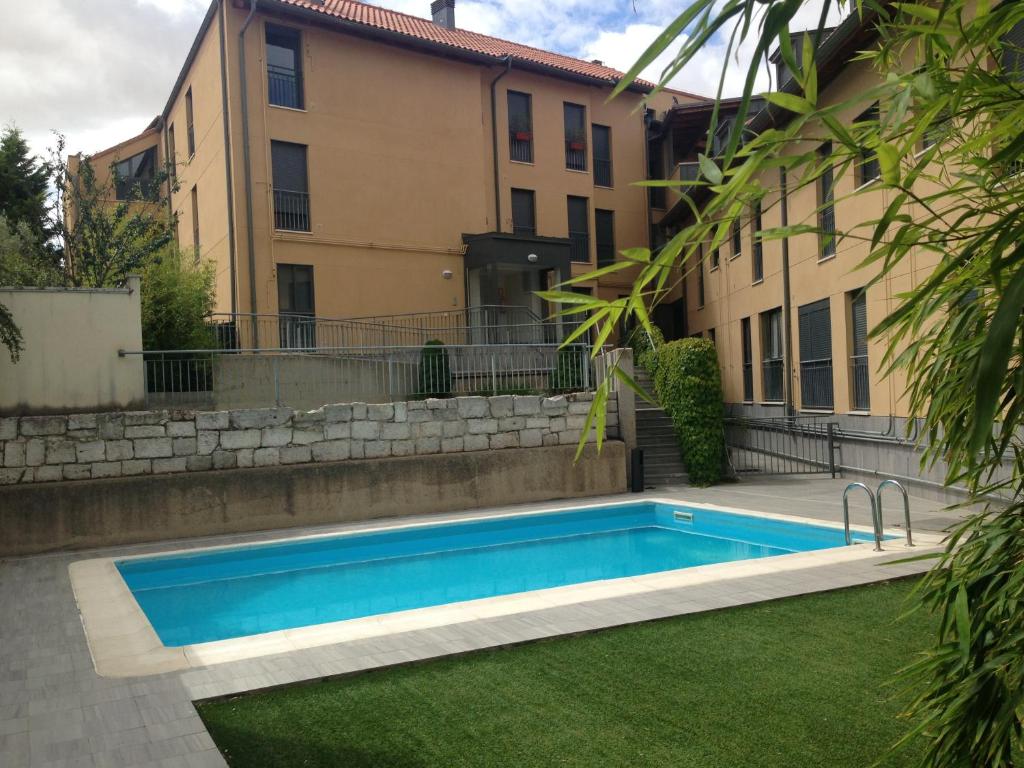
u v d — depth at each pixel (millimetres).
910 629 5184
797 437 15867
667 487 14250
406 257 19547
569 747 3584
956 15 1186
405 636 5465
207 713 4230
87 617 6559
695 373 14531
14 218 19516
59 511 10031
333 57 18688
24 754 3732
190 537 10688
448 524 11109
